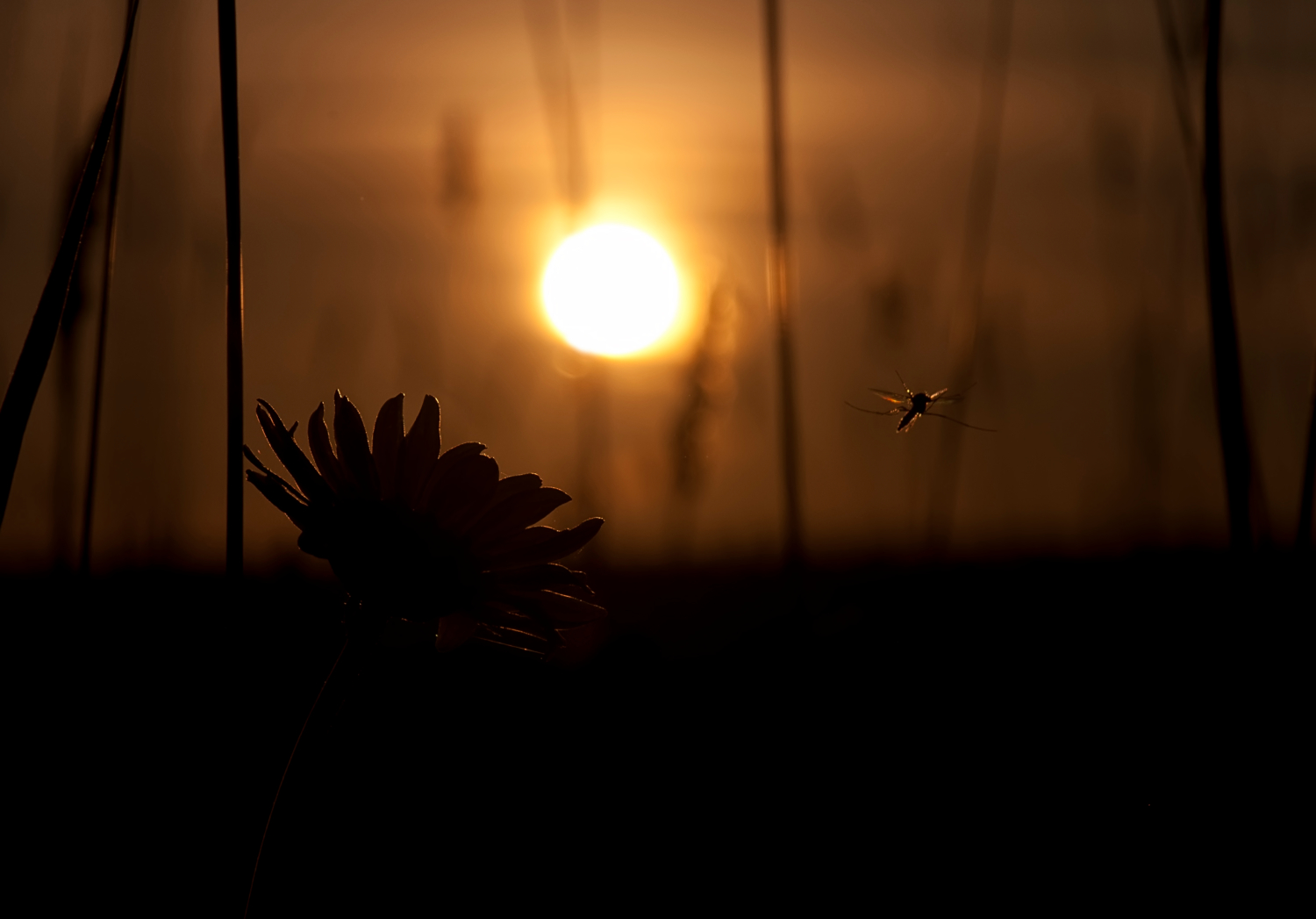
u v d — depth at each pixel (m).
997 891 0.69
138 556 0.82
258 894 0.62
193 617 0.73
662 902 0.70
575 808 0.75
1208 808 0.67
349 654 0.61
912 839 0.73
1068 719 0.82
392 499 0.61
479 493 0.61
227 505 0.60
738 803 0.75
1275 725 0.66
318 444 0.61
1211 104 0.65
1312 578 0.65
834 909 0.70
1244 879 0.66
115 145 0.66
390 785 0.78
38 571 0.78
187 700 0.68
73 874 0.66
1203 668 0.69
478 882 0.71
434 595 0.61
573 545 0.61
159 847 0.67
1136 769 0.73
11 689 0.71
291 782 0.62
